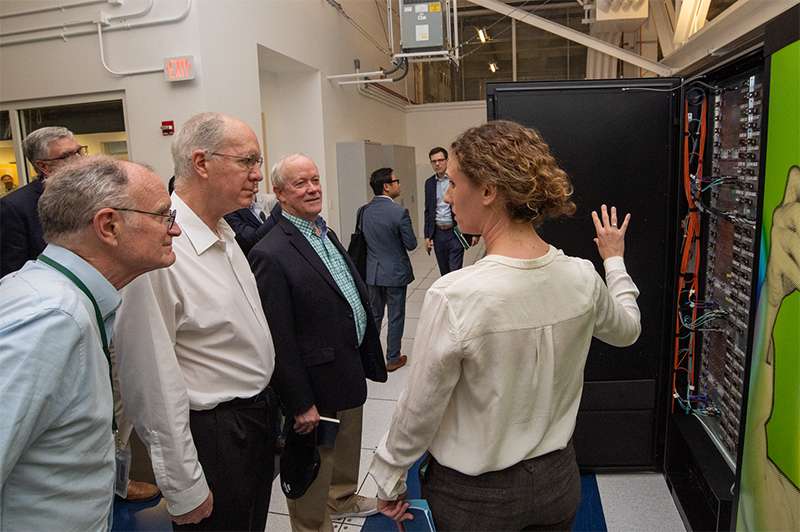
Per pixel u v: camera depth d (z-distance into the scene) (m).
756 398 1.19
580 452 2.16
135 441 1.37
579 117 1.94
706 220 1.90
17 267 2.05
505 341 0.84
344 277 1.78
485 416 0.87
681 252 1.94
